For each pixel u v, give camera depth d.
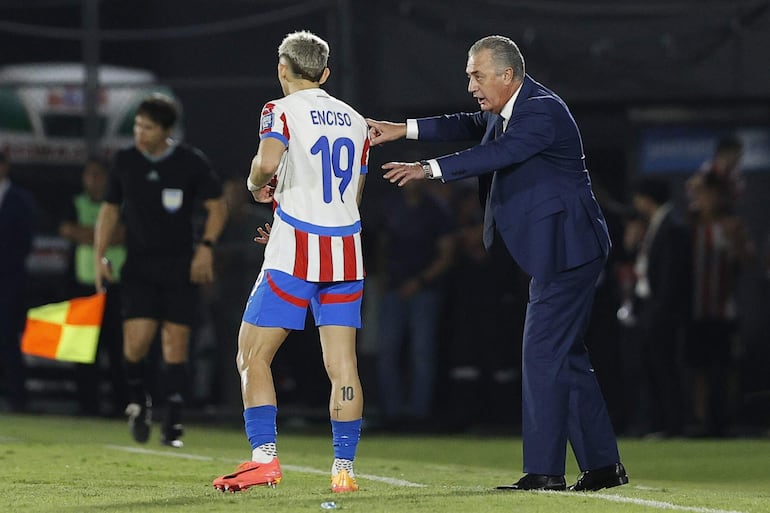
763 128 51.94
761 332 50.91
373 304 51.75
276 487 25.42
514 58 24.53
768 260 49.47
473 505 21.73
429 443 43.38
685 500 23.59
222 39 54.31
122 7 55.09
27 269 52.75
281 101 23.47
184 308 37.06
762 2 47.88
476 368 49.75
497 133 25.16
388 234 49.50
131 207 36.56
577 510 21.36
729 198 51.38
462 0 49.31
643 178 48.00
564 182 24.72
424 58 49.41
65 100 55.56
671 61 48.62
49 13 56.56
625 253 47.09
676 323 45.75
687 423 50.00
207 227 37.16
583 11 49.09
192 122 54.09
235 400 52.22
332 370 23.98
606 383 47.31
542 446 24.48
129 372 37.03
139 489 25.50
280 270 23.45
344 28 49.19
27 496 24.17
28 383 54.00
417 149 52.03
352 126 23.86
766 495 26.25
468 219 50.25
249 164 53.72
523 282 49.47
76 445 37.38
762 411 50.16
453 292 49.72
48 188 55.84
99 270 36.88
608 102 50.28
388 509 21.22
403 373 53.00
